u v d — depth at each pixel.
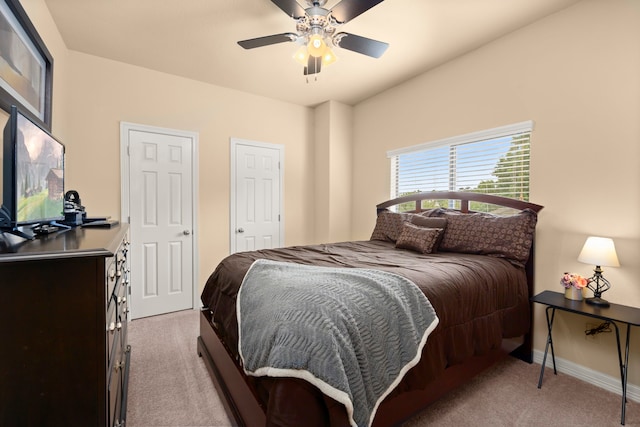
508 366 2.20
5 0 1.39
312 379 0.97
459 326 1.57
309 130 4.25
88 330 0.92
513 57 2.44
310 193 4.27
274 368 1.02
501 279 1.95
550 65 2.22
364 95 3.82
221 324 1.83
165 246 3.22
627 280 1.87
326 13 1.88
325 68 3.07
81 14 2.19
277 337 1.09
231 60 2.90
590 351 2.02
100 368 0.93
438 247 2.55
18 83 1.55
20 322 0.86
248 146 3.74
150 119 3.11
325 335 1.03
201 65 3.01
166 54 2.79
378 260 2.08
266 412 1.13
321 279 1.40
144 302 3.11
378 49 2.14
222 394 1.66
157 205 3.17
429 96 3.13
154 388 1.89
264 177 3.88
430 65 3.02
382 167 3.74
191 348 2.43
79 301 0.91
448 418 1.62
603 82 1.97
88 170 2.81
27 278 0.86
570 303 1.88
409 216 3.08
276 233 3.98
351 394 1.00
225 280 1.89
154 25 2.34
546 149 2.25
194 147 3.37
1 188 1.36
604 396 1.85
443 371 1.51
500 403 1.75
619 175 1.91
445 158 3.05
